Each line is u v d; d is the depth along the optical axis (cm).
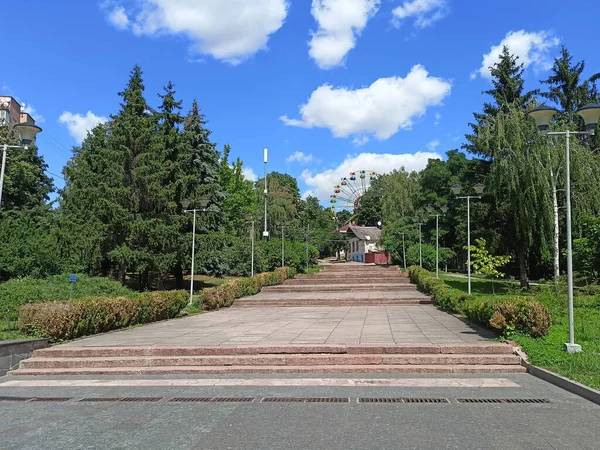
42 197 3928
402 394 685
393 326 1308
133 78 2605
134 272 2512
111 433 520
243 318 1639
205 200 2048
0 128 3272
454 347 919
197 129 3297
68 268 2150
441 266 4600
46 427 545
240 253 3419
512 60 3144
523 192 2247
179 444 480
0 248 1905
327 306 2136
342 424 540
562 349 894
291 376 832
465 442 476
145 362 921
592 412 582
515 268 3509
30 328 1049
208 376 845
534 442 475
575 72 3697
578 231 2172
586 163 2148
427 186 5172
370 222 8581
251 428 530
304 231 5400
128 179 2402
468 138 2872
